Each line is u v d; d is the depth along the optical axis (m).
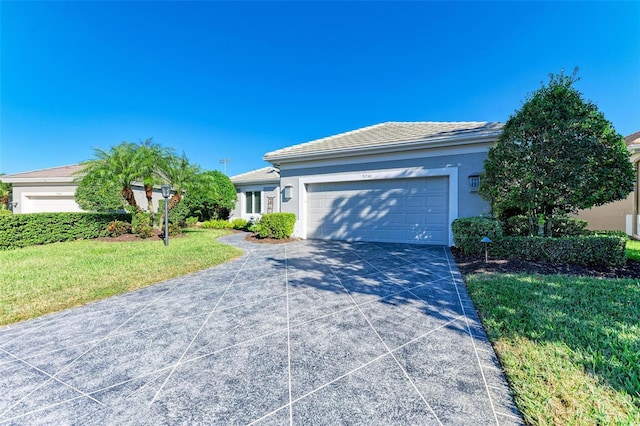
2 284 5.21
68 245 9.86
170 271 6.16
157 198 18.19
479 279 5.11
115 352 2.95
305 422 1.96
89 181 10.98
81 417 2.05
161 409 2.12
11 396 2.30
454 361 2.65
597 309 3.60
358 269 6.28
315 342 3.07
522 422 1.90
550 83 6.24
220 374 2.54
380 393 2.24
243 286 5.17
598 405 1.99
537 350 2.71
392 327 3.40
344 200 11.16
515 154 6.35
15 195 17.06
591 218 11.73
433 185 9.67
